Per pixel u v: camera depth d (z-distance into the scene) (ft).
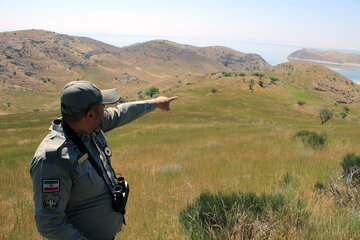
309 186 15.75
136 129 134.92
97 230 5.32
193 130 125.59
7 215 15.24
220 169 25.99
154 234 10.16
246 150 39.22
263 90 471.62
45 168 4.47
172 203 14.73
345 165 16.35
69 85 4.83
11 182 30.17
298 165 24.47
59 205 4.56
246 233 8.19
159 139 89.10
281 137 49.44
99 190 5.13
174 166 28.40
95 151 5.31
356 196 11.78
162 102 7.25
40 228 4.57
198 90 474.08
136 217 12.80
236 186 17.65
